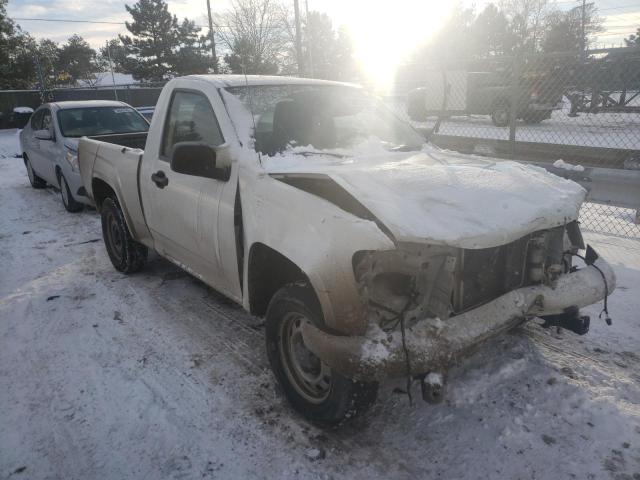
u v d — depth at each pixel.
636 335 3.81
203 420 3.08
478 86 9.91
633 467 2.58
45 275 5.51
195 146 3.28
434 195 2.85
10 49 34.88
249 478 2.64
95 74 69.69
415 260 2.54
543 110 8.49
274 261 3.24
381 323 2.56
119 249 5.48
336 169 3.13
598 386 3.20
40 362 3.77
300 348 2.97
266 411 3.14
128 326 4.27
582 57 6.23
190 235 3.87
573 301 2.99
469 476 2.59
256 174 3.17
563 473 2.57
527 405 3.06
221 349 3.86
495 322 2.74
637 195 5.48
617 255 5.33
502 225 2.68
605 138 7.71
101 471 2.71
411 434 2.90
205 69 48.84
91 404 3.26
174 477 2.65
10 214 8.35
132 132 8.62
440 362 2.50
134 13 48.94
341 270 2.49
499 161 3.72
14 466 2.76
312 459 2.74
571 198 3.13
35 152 9.38
